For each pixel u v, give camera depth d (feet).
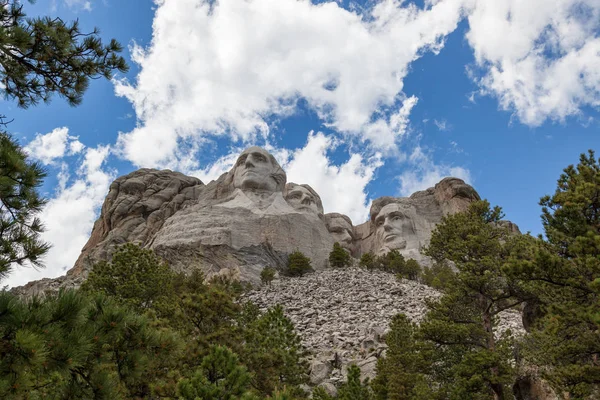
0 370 24.54
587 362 60.39
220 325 73.87
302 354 87.40
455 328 81.97
